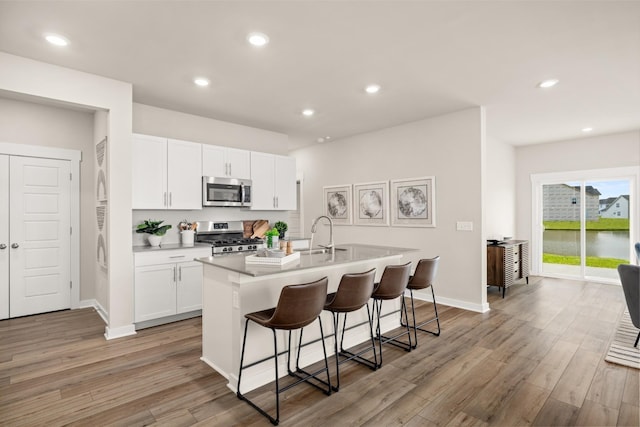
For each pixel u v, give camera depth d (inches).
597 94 151.3
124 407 84.4
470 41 104.5
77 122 171.9
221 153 178.5
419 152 191.8
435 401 87.5
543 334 134.9
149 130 164.6
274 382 98.3
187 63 118.3
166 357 113.4
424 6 86.4
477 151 167.6
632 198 218.8
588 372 102.3
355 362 111.0
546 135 230.4
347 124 200.1
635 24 94.7
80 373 101.9
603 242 233.5
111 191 131.0
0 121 152.3
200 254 157.6
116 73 126.0
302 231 270.1
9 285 154.5
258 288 97.0
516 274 213.6
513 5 86.0
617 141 222.7
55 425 77.2
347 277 94.0
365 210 221.1
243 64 119.6
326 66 121.6
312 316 84.9
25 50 107.6
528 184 262.5
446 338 131.1
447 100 158.4
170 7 86.2
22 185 157.6
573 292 206.5
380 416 81.2
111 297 130.3
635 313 115.4
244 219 201.9
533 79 134.0
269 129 211.5
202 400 87.9
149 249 145.5
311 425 77.8
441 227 181.8
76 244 171.3
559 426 77.0
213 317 105.3
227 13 89.1
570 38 102.7
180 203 162.1
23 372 102.3
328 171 248.7
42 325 144.9
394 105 165.5
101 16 89.8
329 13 89.4
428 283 128.1
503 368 105.3
